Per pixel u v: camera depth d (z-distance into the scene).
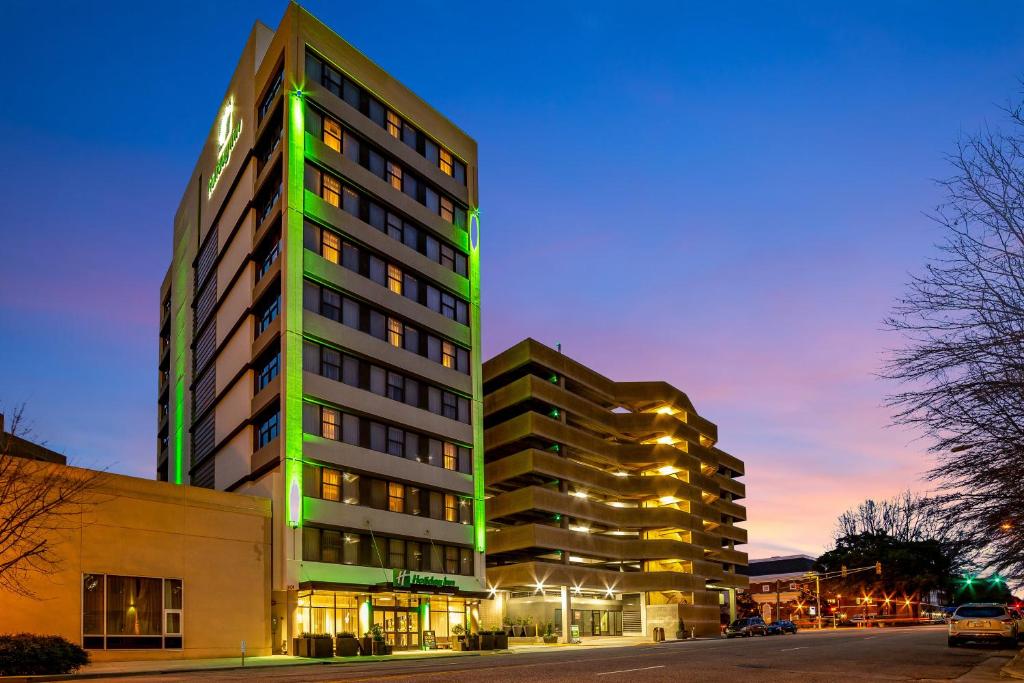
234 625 39.53
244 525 41.31
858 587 107.19
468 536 56.25
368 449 49.44
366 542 48.12
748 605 103.75
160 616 36.25
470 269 61.94
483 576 56.59
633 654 30.75
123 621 34.62
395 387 52.75
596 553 69.94
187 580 37.75
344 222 50.81
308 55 51.22
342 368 49.00
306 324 46.97
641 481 76.56
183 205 73.75
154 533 36.72
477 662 28.36
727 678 18.12
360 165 53.12
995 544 17.14
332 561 45.66
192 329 65.81
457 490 55.75
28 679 22.56
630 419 79.62
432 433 54.47
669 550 75.12
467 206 63.00
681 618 72.69
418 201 57.97
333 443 46.91
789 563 136.00
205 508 39.47
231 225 57.56
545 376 72.94
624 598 76.75
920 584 101.31
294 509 43.50
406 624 48.31
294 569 42.72
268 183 51.59
